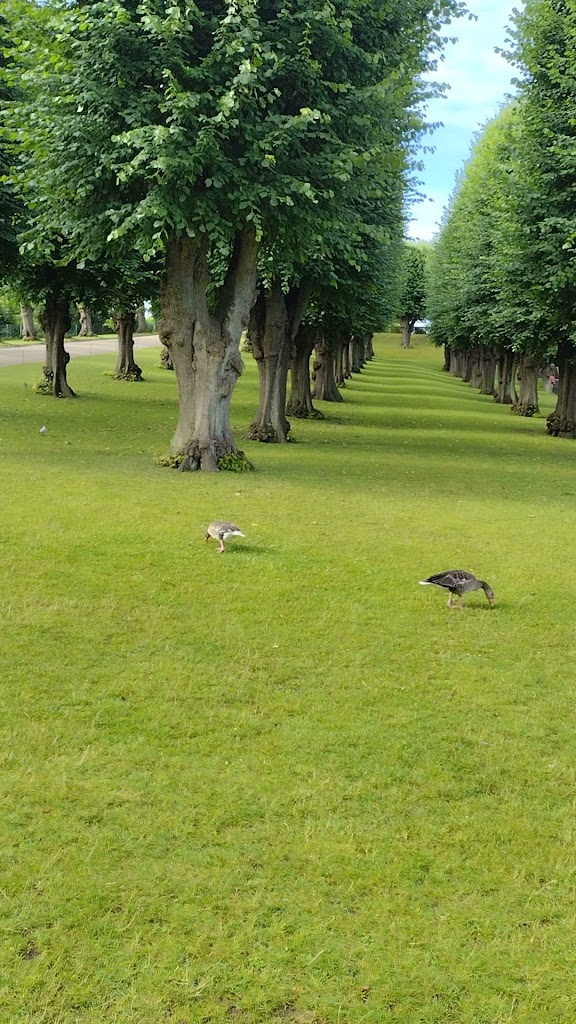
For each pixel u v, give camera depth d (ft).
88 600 25.66
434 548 34.37
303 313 77.10
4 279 89.40
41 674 20.36
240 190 44.80
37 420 80.38
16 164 65.51
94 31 43.55
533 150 73.56
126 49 44.52
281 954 11.77
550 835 14.99
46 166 49.24
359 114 49.29
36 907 12.48
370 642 23.76
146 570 28.96
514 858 14.29
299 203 48.44
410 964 11.75
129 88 45.19
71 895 12.75
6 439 64.44
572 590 29.53
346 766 16.93
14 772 16.07
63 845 13.96
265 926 12.34
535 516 42.86
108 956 11.62
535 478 59.77
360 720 18.98
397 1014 10.91
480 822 15.28
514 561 33.01
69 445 62.90
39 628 23.16
